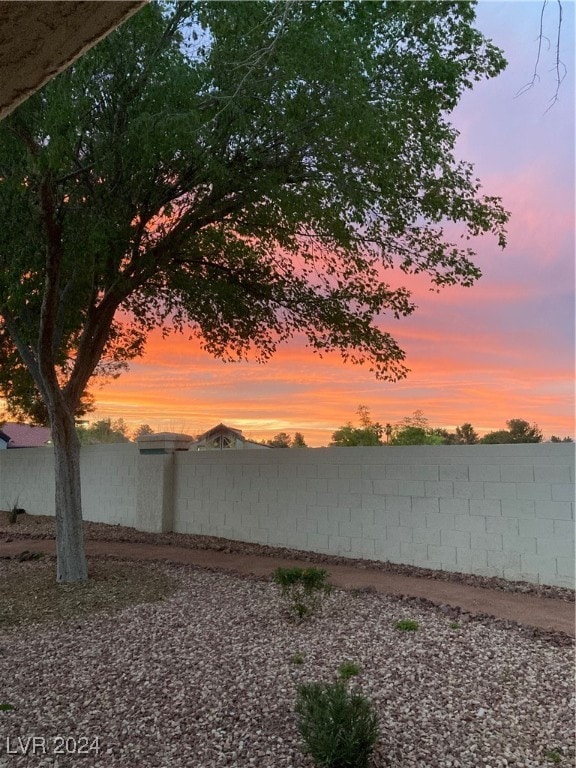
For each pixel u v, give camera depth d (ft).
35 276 24.04
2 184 22.06
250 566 26.66
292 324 32.48
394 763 9.85
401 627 16.94
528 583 22.39
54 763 10.29
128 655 15.29
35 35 4.15
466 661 14.38
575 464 21.74
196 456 36.42
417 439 39.93
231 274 30.89
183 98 19.51
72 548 23.98
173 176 24.38
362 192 24.04
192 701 12.38
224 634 16.72
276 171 23.82
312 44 19.07
